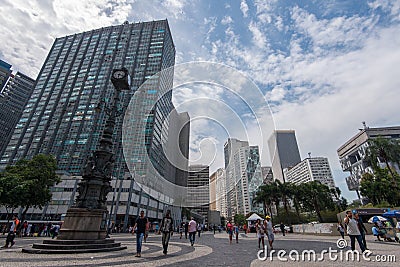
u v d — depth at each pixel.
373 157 37.34
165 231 8.36
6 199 21.41
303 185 45.03
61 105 75.50
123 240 14.95
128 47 81.12
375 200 36.66
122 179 44.88
